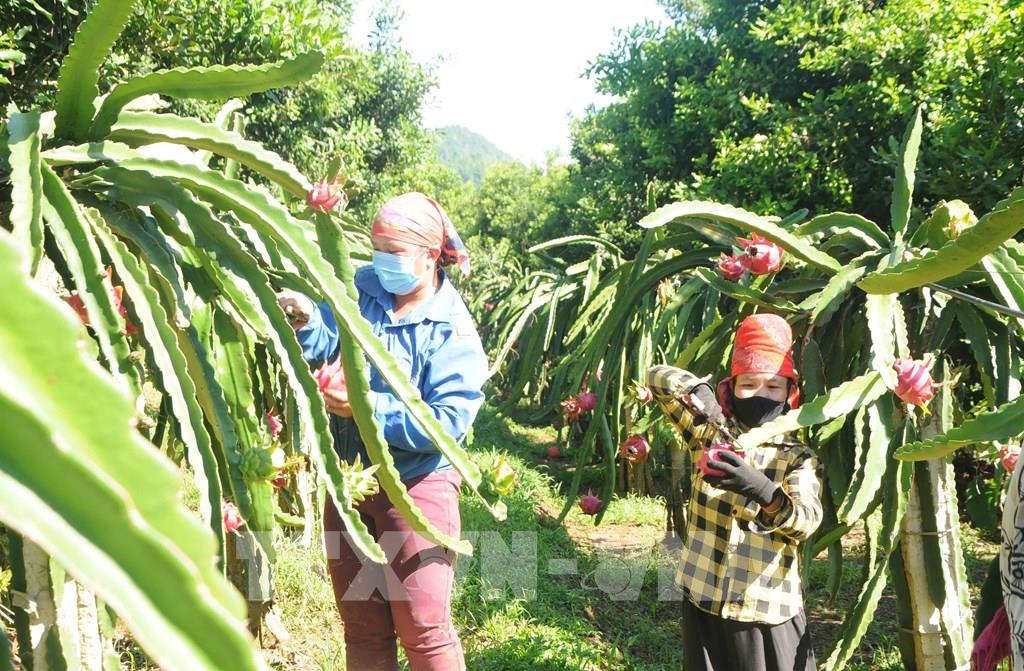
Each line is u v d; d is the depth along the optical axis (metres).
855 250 3.00
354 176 9.73
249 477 1.50
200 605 0.46
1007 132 4.98
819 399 2.31
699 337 3.26
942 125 5.58
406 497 1.64
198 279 1.64
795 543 2.31
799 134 7.60
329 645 3.27
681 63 10.85
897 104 6.71
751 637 2.27
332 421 2.15
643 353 4.45
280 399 2.31
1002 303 2.70
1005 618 1.82
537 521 5.59
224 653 0.47
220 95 1.53
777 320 2.37
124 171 1.50
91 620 1.56
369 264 2.32
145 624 0.46
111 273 1.59
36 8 4.04
